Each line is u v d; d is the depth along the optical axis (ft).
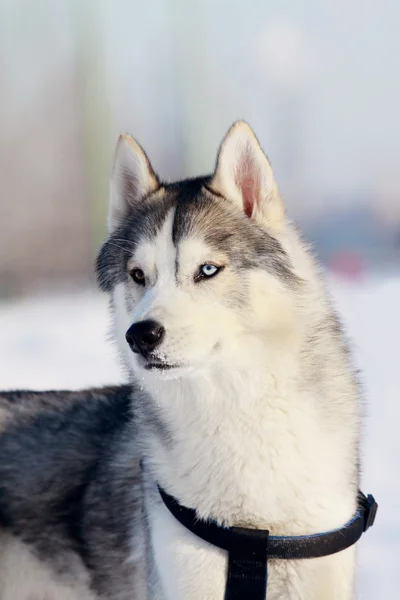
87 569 24.16
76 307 83.87
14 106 142.51
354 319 66.95
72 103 141.90
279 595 20.30
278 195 21.76
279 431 20.10
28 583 25.09
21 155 136.15
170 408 20.93
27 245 118.93
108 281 23.13
